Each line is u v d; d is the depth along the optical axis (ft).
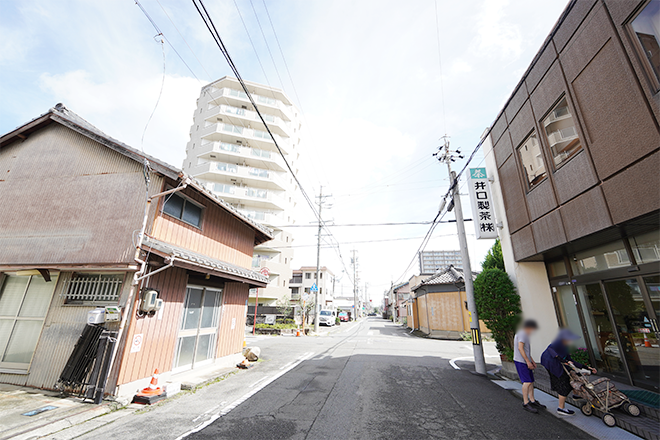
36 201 22.15
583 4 17.33
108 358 16.65
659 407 14.38
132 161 21.33
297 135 130.11
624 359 18.52
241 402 17.71
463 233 30.73
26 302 20.26
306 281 144.05
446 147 33.55
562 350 17.10
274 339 55.06
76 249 19.70
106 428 13.55
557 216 20.59
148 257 18.40
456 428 14.29
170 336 21.15
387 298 189.06
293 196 122.62
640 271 17.02
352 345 46.29
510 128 26.78
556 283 25.02
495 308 25.93
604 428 14.15
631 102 14.44
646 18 13.79
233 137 107.65
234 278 25.94
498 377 25.32
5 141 24.39
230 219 30.09
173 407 16.63
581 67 17.60
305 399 18.51
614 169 15.48
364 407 17.20
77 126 22.54
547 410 16.74
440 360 33.63
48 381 17.97
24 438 11.86
